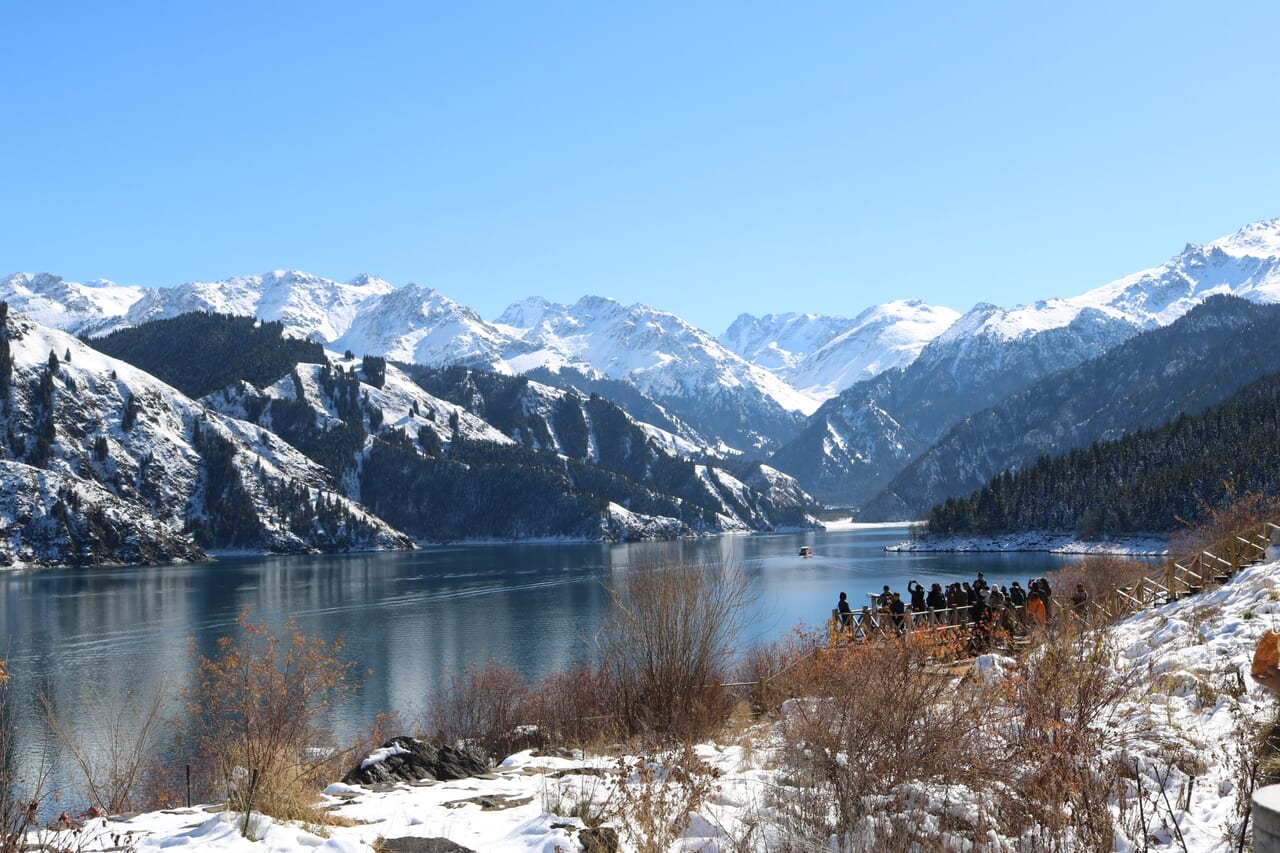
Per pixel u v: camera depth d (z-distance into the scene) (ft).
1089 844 27.66
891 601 79.92
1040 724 34.99
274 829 31.42
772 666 75.00
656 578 67.26
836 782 34.06
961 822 31.81
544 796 39.17
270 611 380.58
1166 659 49.85
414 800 40.24
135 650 279.90
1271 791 18.35
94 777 70.18
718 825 33.30
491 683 145.07
